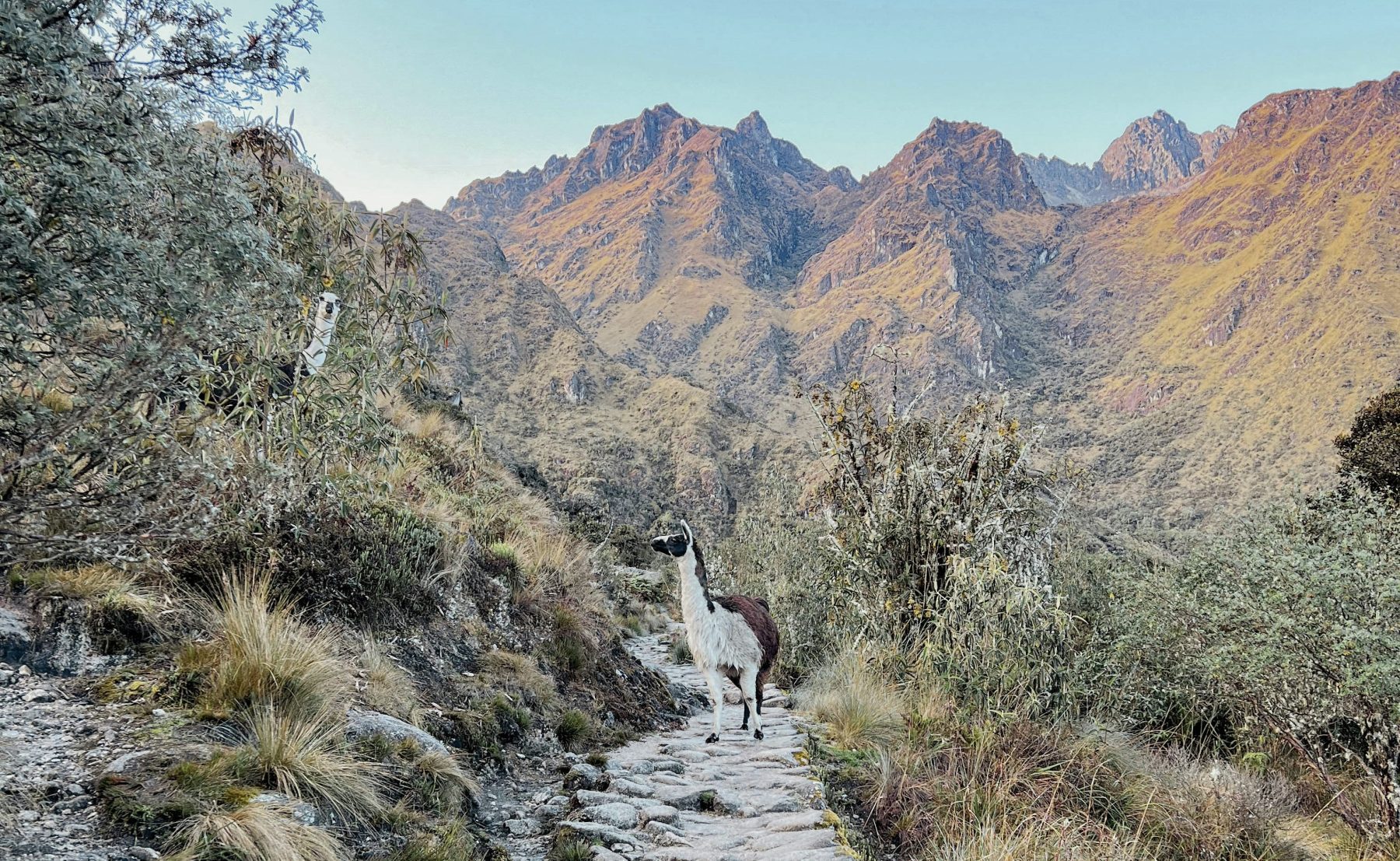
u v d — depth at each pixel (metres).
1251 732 9.38
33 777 3.50
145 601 4.94
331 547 6.35
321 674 4.74
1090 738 7.63
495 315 196.50
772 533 15.81
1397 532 9.02
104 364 2.85
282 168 6.91
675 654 13.81
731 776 5.99
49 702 4.16
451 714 5.92
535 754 6.43
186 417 3.81
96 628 4.68
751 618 7.53
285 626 5.14
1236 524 10.36
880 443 10.23
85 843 3.11
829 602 11.09
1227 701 9.15
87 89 2.77
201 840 3.22
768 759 6.32
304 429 6.36
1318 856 6.97
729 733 7.57
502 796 5.43
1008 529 9.49
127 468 3.31
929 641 8.47
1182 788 7.39
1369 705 7.27
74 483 3.07
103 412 2.96
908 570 9.34
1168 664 9.63
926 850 5.50
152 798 3.46
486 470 14.78
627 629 16.08
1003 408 9.72
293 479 6.26
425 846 3.98
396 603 6.64
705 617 7.09
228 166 3.34
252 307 3.55
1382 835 7.09
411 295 7.50
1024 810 6.05
